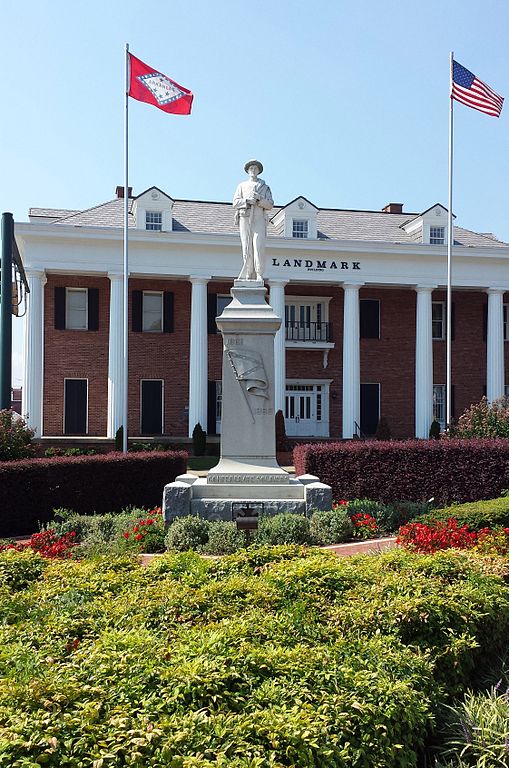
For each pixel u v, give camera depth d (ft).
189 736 11.30
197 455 111.14
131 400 124.06
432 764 14.66
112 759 10.76
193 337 119.14
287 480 41.47
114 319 116.47
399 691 13.89
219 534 36.09
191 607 18.02
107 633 15.19
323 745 11.88
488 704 15.90
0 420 59.31
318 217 137.80
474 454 55.77
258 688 13.10
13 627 16.34
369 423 131.64
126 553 30.45
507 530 34.40
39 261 114.21
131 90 88.99
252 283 43.93
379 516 44.70
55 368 120.98
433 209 129.70
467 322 135.33
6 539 44.91
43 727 11.42
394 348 133.18
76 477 51.67
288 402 131.03
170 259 118.11
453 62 91.20
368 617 17.49
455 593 19.26
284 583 19.53
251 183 44.86
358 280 123.44
